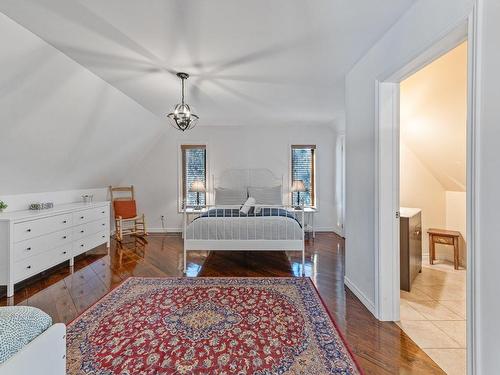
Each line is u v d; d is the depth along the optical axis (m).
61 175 3.66
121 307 2.24
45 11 1.64
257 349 1.68
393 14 1.69
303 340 1.77
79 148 3.43
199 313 2.13
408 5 1.60
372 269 2.13
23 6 1.59
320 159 5.31
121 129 3.87
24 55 1.95
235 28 1.85
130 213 4.89
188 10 1.64
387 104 1.99
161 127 4.88
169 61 2.36
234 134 5.31
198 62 2.38
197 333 1.86
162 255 3.84
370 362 1.56
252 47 2.12
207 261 3.55
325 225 5.36
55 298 2.43
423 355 1.63
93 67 2.45
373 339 1.79
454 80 2.11
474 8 1.11
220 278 2.91
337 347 1.70
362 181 2.30
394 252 2.02
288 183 5.32
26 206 3.38
